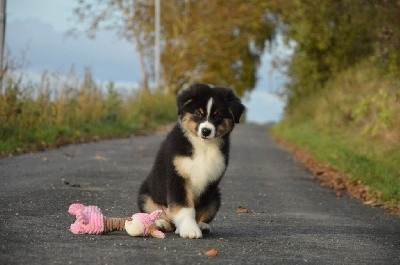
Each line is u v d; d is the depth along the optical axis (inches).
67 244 303.1
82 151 777.6
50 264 265.4
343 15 1238.3
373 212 470.6
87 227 327.6
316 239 352.2
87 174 578.2
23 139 775.1
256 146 1071.6
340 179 642.8
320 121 1200.2
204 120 347.3
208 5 2244.1
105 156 739.4
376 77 1073.5
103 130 1064.2
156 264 274.2
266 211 450.6
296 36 1373.0
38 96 908.6
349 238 360.8
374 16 964.6
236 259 293.0
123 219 335.6
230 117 357.1
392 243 354.0
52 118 919.0
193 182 347.9
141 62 2279.8
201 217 358.6
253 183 599.5
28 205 406.9
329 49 1369.3
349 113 1069.8
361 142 847.7
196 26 2236.7
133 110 1418.6
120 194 483.2
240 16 2247.8
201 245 319.6
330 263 298.2
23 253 281.0
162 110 1648.6
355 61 1347.2
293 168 751.1
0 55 804.0
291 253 313.4
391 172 622.5
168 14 2250.2
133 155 768.3
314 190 577.0
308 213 450.0
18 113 780.0
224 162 356.2
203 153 349.4
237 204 475.5
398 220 437.7
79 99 1067.9
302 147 1023.6
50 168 599.5
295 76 1499.8
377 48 985.5
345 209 479.5
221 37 2260.1
